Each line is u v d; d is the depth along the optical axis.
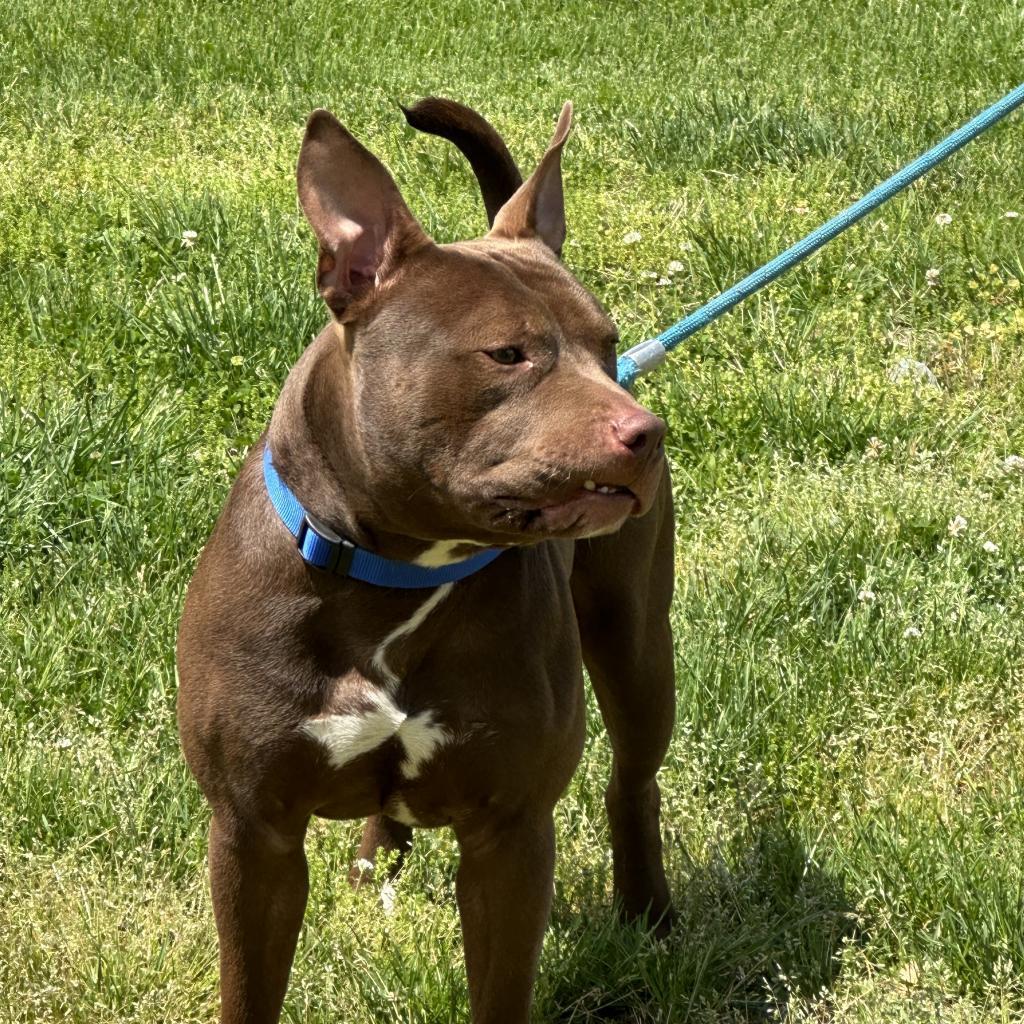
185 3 14.91
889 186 5.28
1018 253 9.06
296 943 4.34
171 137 11.07
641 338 8.14
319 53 13.60
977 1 15.47
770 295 8.44
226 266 8.40
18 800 5.00
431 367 3.52
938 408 7.62
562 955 4.80
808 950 4.80
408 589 3.78
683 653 5.83
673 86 13.00
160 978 4.46
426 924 4.77
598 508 3.41
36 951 4.49
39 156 10.23
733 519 6.69
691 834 5.26
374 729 3.87
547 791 4.03
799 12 15.79
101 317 7.89
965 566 6.47
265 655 3.85
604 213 9.63
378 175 3.60
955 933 4.66
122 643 5.72
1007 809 5.17
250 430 7.11
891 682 5.77
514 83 13.26
